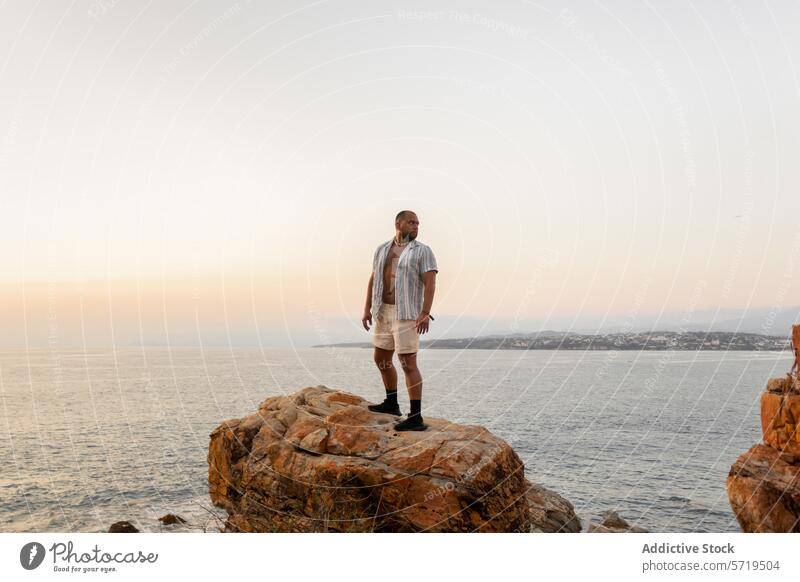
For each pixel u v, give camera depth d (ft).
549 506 29.89
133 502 46.93
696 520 53.83
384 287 19.60
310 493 18.52
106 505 46.26
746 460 19.29
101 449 73.00
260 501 20.30
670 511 56.49
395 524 17.25
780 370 250.98
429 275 17.80
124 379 195.52
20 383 198.59
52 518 43.73
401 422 19.15
